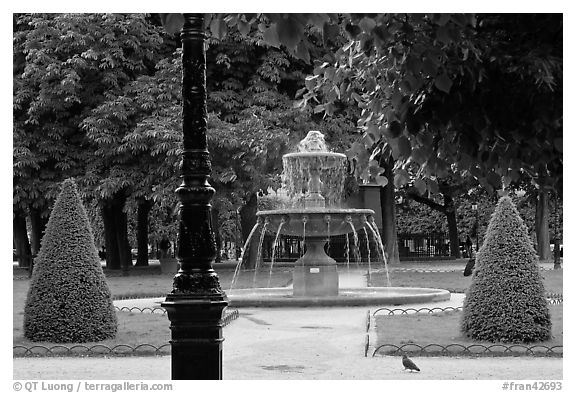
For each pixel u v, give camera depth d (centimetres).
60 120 3272
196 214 737
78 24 3180
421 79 650
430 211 5569
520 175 829
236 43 3266
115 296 2166
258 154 3030
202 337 722
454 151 719
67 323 1323
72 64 3138
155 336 1383
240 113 3269
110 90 3219
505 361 1153
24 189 3259
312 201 2117
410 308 1809
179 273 732
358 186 3688
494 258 1311
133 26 3241
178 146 3020
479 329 1298
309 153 2103
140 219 4072
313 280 2016
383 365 1121
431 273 3109
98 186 3167
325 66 949
